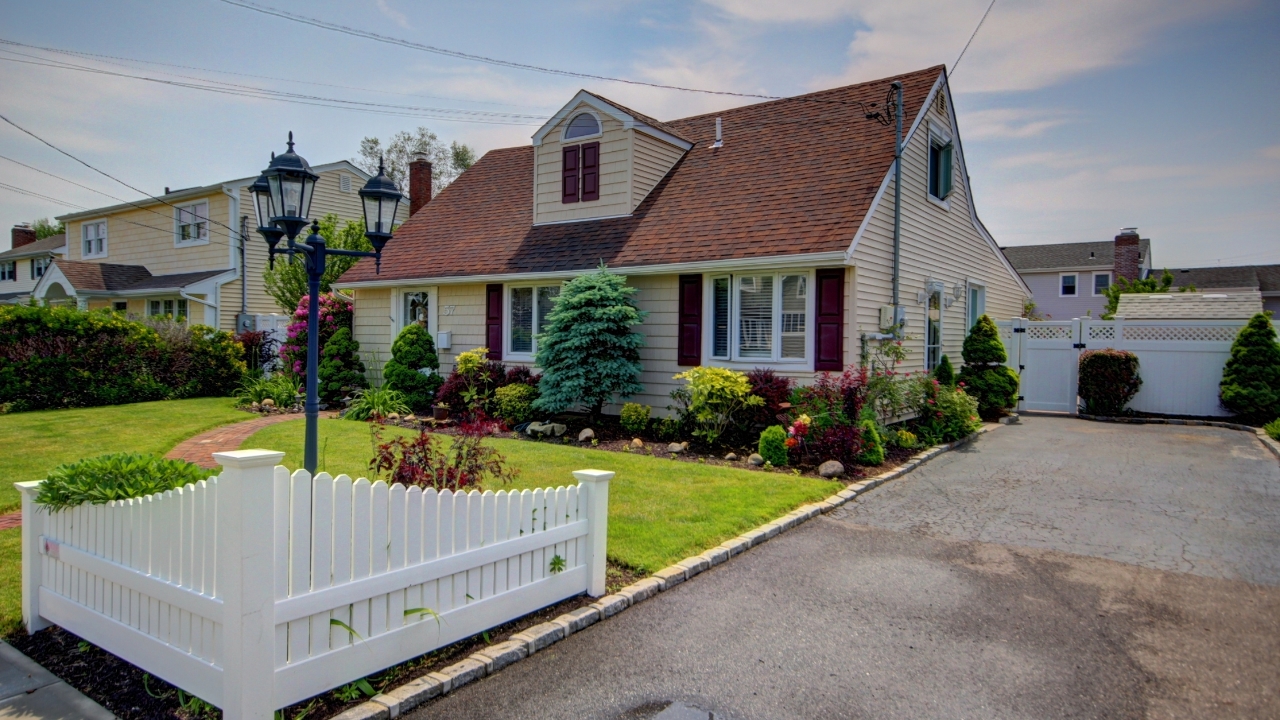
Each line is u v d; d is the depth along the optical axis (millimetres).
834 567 5617
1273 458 9797
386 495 3629
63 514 4184
